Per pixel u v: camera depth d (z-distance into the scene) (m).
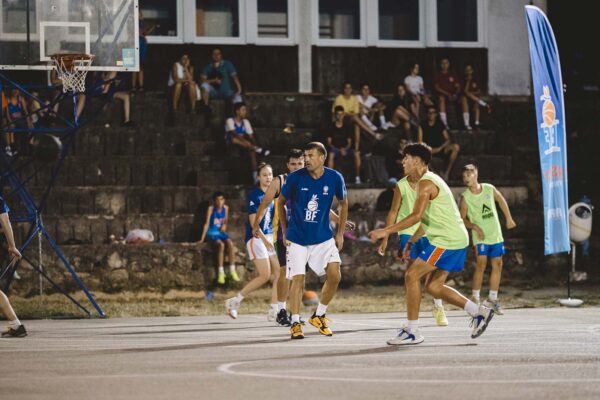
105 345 15.66
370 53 38.66
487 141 35.81
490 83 39.38
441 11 39.31
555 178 23.08
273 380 11.23
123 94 33.28
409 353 14.00
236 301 20.44
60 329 19.02
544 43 22.89
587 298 26.23
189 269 28.86
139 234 29.27
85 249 28.12
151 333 17.94
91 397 10.14
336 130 33.62
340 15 38.62
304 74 38.06
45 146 22.31
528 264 31.23
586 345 15.09
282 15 38.19
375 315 22.41
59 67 22.56
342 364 12.73
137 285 28.45
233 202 31.20
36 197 30.05
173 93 34.66
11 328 17.28
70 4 22.78
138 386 10.88
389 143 35.19
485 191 22.55
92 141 32.62
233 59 37.56
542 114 22.81
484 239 22.47
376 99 36.00
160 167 32.28
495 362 12.88
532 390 10.42
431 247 15.17
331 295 16.78
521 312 22.62
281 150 34.47
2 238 27.45
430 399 9.83
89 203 30.59
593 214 35.38
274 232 20.19
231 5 37.75
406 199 19.59
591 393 10.23
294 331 16.39
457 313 22.50
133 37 23.06
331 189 16.33
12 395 10.32
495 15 39.47
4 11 22.47
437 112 36.53
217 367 12.52
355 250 30.11
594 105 37.78
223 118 35.19
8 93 31.16
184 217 30.41
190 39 37.16
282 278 18.98
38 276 27.55
